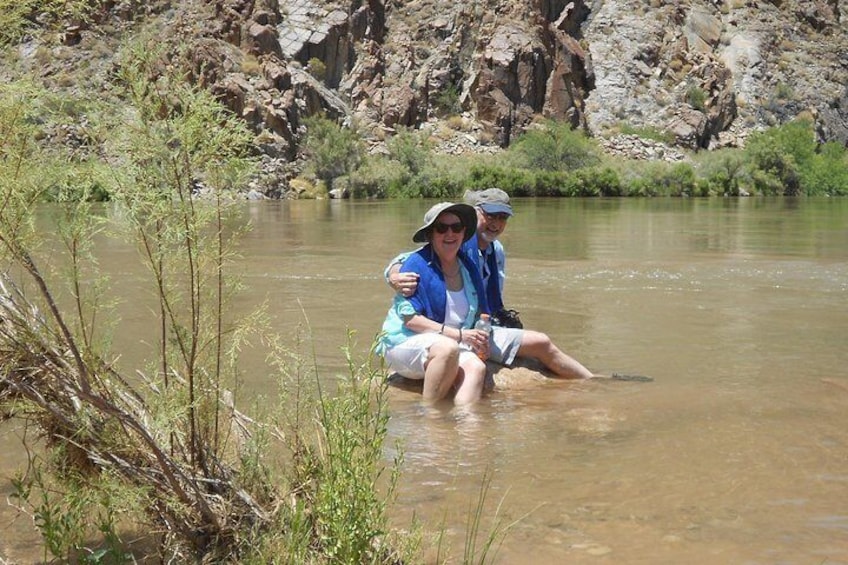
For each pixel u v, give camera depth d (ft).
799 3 277.44
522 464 11.57
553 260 40.40
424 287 17.15
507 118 203.62
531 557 8.63
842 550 8.86
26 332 7.71
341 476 7.54
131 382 9.68
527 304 26.96
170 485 7.78
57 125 7.72
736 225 71.61
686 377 17.24
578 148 182.91
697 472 11.25
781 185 184.75
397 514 9.64
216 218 8.20
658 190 170.40
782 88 247.91
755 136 203.00
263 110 159.33
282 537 7.75
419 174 158.20
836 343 20.74
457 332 16.62
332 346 19.15
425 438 12.91
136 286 24.77
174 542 7.97
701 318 24.52
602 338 21.49
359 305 25.48
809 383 16.55
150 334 18.31
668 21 246.88
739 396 15.53
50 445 8.66
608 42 236.84
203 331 8.61
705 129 221.46
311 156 159.84
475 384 15.72
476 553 8.68
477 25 217.77
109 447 7.86
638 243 51.67
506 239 54.85
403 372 16.69
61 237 7.79
